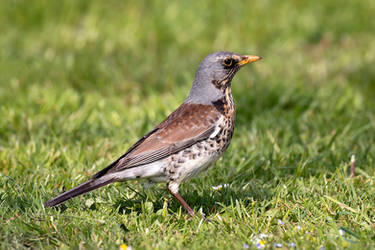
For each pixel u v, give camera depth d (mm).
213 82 9406
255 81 15227
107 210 9039
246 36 19391
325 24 20234
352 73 16297
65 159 11000
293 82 15477
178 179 8914
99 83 15664
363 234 7930
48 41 18500
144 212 8891
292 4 21156
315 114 13820
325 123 13094
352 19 20391
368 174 10461
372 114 13656
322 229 8203
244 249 7672
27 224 8164
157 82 15859
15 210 8727
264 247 7730
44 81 15719
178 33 19219
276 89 14664
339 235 7773
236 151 11422
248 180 10492
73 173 10430
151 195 9562
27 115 13180
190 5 20531
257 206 9141
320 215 8727
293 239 7883
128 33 19031
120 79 15859
